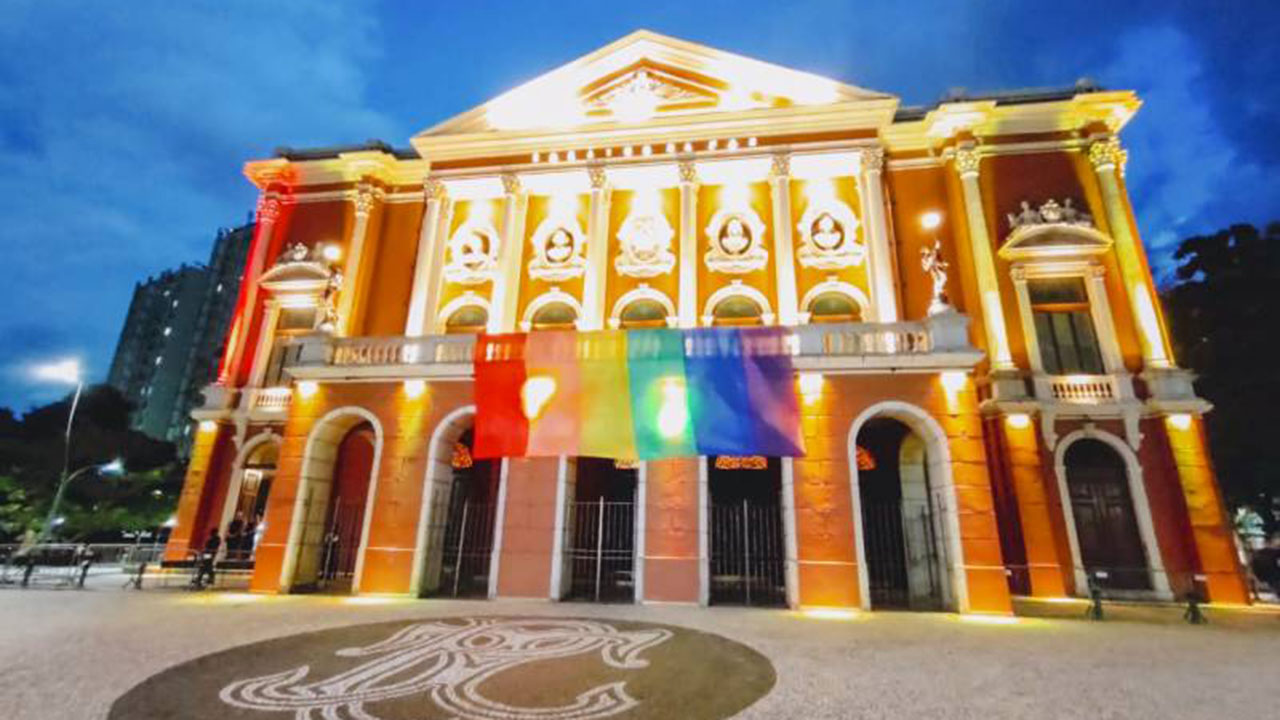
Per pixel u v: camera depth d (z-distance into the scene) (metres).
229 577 16.95
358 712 6.14
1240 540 20.80
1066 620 11.95
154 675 7.29
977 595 12.38
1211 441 20.28
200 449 19.70
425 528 14.48
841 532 13.06
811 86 20.48
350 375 15.70
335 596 14.12
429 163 22.14
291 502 15.11
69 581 16.70
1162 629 10.93
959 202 18.94
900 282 18.98
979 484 13.00
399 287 21.55
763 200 20.22
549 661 8.12
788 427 13.74
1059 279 18.06
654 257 20.02
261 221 22.22
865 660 8.29
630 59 21.81
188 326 65.44
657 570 13.55
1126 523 16.00
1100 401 16.42
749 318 19.17
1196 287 21.20
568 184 21.20
